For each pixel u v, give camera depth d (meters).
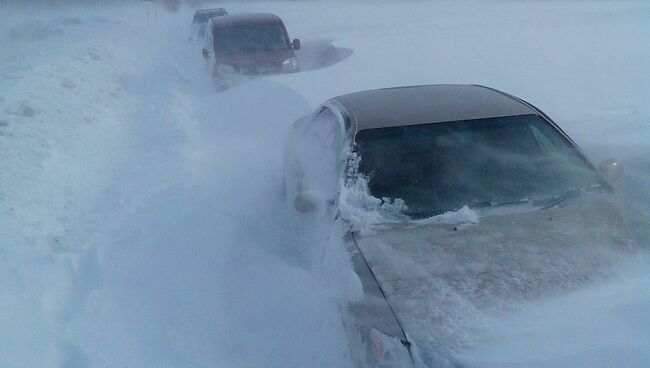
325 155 4.83
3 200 5.37
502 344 2.90
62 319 4.17
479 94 5.12
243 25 13.19
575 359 2.77
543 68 9.88
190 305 4.40
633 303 3.12
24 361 3.68
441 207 4.06
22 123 7.19
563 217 3.92
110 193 6.21
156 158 7.30
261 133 7.92
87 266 4.85
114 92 10.23
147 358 3.82
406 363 2.93
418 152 4.39
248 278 4.68
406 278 3.42
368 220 3.93
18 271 4.50
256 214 5.86
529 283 3.33
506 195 4.14
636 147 6.35
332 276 3.83
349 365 3.52
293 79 9.85
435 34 14.27
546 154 4.45
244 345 3.98
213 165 7.15
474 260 3.54
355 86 9.13
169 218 5.66
